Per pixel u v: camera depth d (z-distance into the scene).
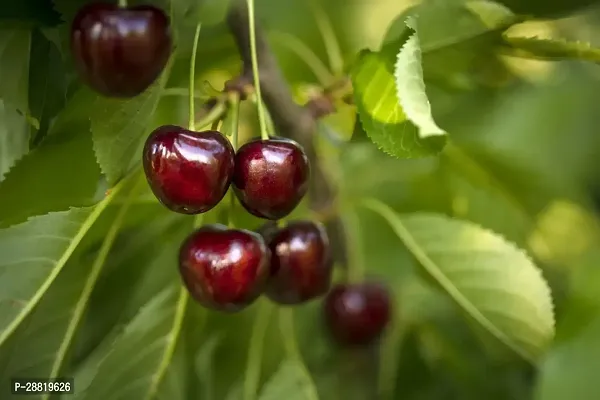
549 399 0.49
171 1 0.44
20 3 0.44
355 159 0.59
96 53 0.43
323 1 0.60
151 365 0.47
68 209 0.45
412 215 0.51
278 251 0.46
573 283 0.52
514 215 0.61
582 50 0.48
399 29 0.49
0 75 0.44
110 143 0.44
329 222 0.52
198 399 0.52
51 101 0.45
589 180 0.67
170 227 0.51
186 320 0.50
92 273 0.46
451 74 0.51
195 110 0.47
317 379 0.56
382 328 0.54
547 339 0.49
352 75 0.44
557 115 0.65
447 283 0.50
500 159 0.57
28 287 0.44
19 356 0.45
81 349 0.49
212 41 0.49
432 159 0.58
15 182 0.45
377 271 0.60
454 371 0.58
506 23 0.47
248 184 0.43
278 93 0.47
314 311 0.57
